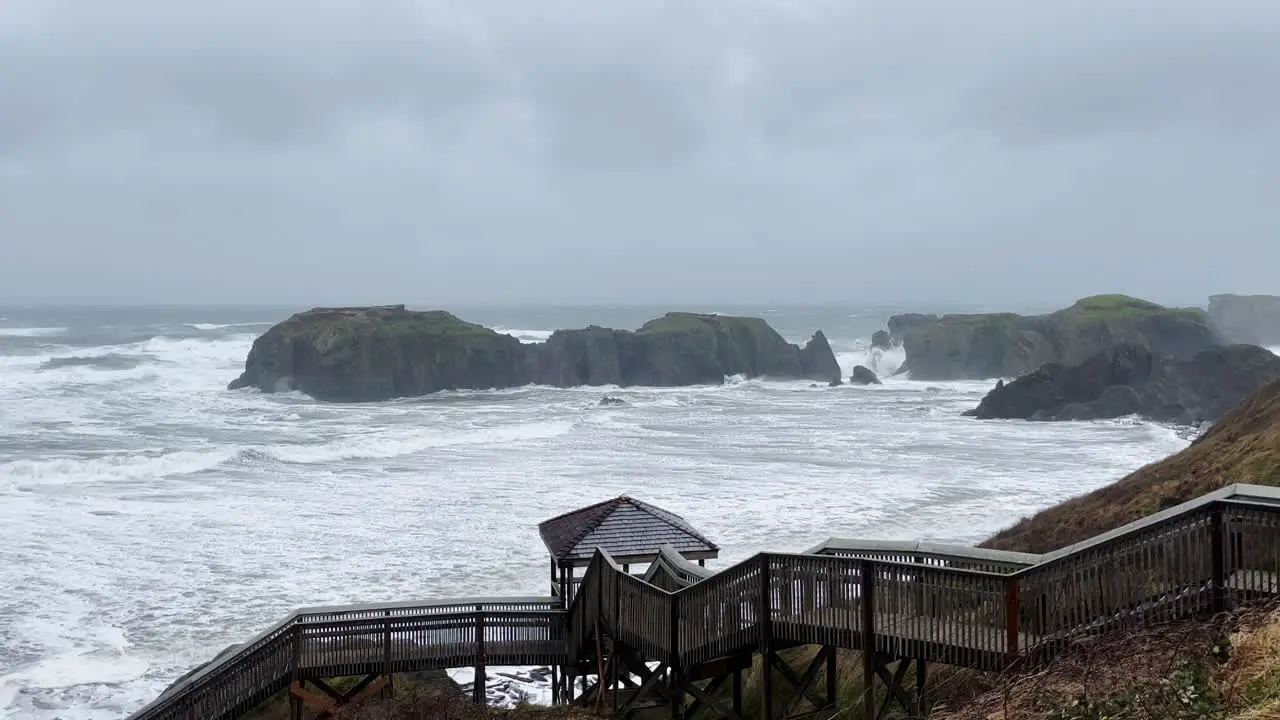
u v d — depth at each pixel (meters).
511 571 34.22
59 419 79.25
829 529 41.00
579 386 131.88
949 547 15.09
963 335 146.25
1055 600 11.77
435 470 56.53
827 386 136.75
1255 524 11.23
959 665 12.27
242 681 18.61
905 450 68.50
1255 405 38.22
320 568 34.69
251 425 79.69
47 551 36.66
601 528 20.17
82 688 24.45
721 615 14.95
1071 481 54.72
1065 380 95.94
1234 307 167.62
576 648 19.89
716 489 50.34
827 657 15.16
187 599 31.19
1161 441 75.38
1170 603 11.55
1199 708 8.36
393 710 16.88
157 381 112.62
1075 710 9.09
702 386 136.00
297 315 122.31
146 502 46.03
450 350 122.94
